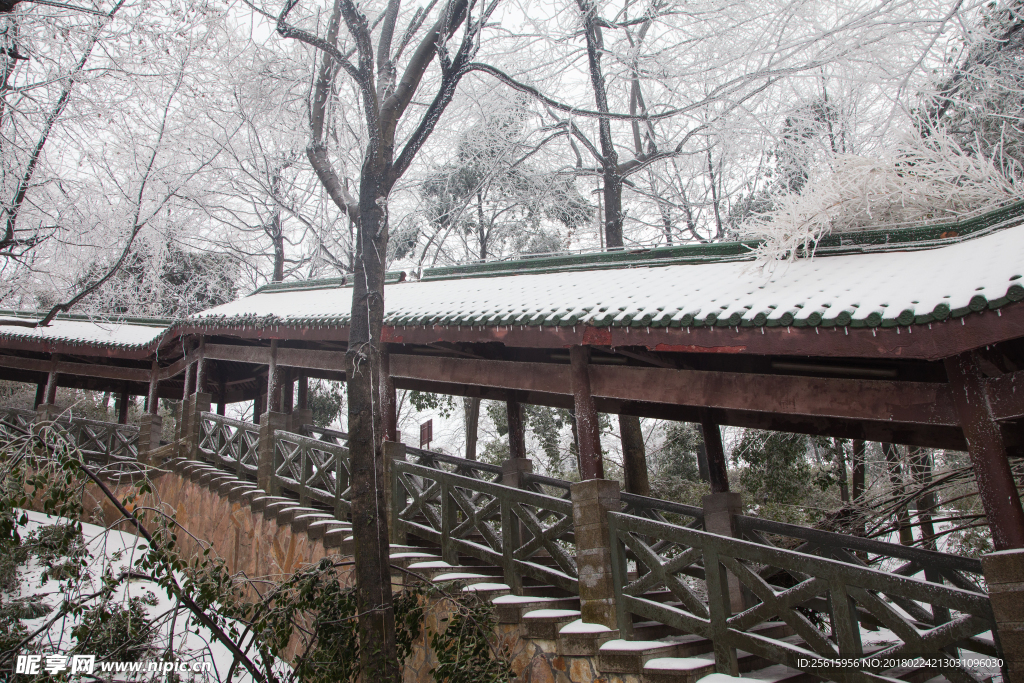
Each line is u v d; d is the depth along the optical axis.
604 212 11.91
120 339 10.16
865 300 3.91
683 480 12.17
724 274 5.30
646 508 6.49
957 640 3.31
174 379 12.00
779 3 7.84
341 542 5.82
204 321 8.80
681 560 4.38
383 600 4.06
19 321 6.29
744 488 10.76
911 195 5.59
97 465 10.02
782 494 9.98
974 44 7.53
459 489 5.84
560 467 13.70
